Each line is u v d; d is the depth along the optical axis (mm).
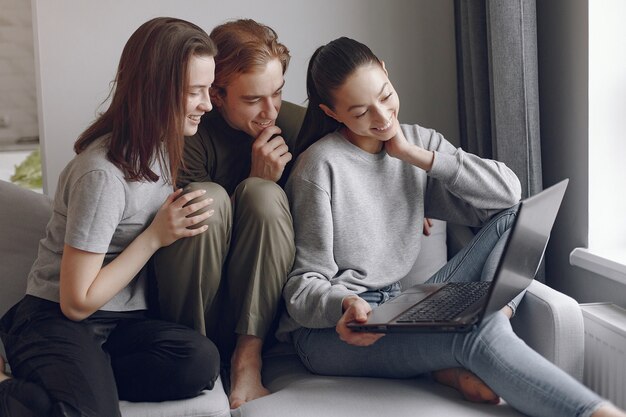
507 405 1639
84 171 1647
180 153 1718
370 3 2768
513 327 1894
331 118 1993
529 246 1620
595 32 2129
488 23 2361
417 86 2811
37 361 1557
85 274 1629
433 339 1667
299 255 1879
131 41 1709
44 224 2041
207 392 1720
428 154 1917
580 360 1788
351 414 1584
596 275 2162
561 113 2279
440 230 2234
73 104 2693
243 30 1937
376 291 1922
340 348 1784
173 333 1694
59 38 2666
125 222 1714
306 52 2760
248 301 1851
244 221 1851
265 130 1978
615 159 2168
